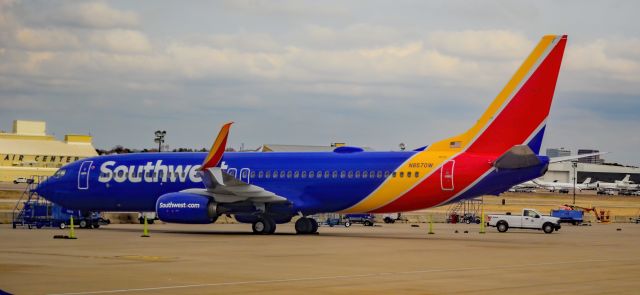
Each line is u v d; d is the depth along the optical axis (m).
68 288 41.81
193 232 99.62
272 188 94.00
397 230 118.25
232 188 89.06
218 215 93.06
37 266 52.72
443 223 161.25
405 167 88.12
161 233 95.94
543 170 83.69
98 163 101.19
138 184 98.50
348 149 93.44
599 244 85.44
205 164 89.12
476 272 51.38
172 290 41.38
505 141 84.75
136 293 40.16
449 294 40.88
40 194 104.38
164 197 92.38
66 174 102.44
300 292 41.09
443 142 88.00
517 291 42.22
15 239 80.94
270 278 46.94
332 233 102.31
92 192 100.75
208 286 43.03
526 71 84.31
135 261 56.81
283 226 126.06
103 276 47.12
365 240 84.88
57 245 72.25
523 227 122.62
